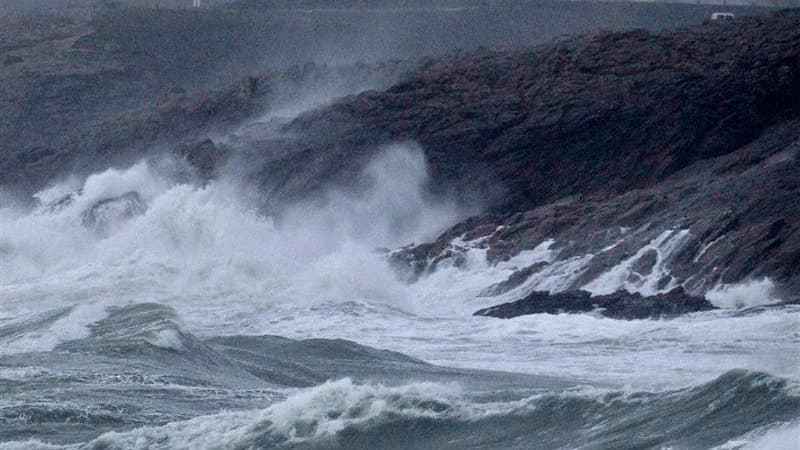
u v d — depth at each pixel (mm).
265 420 83188
